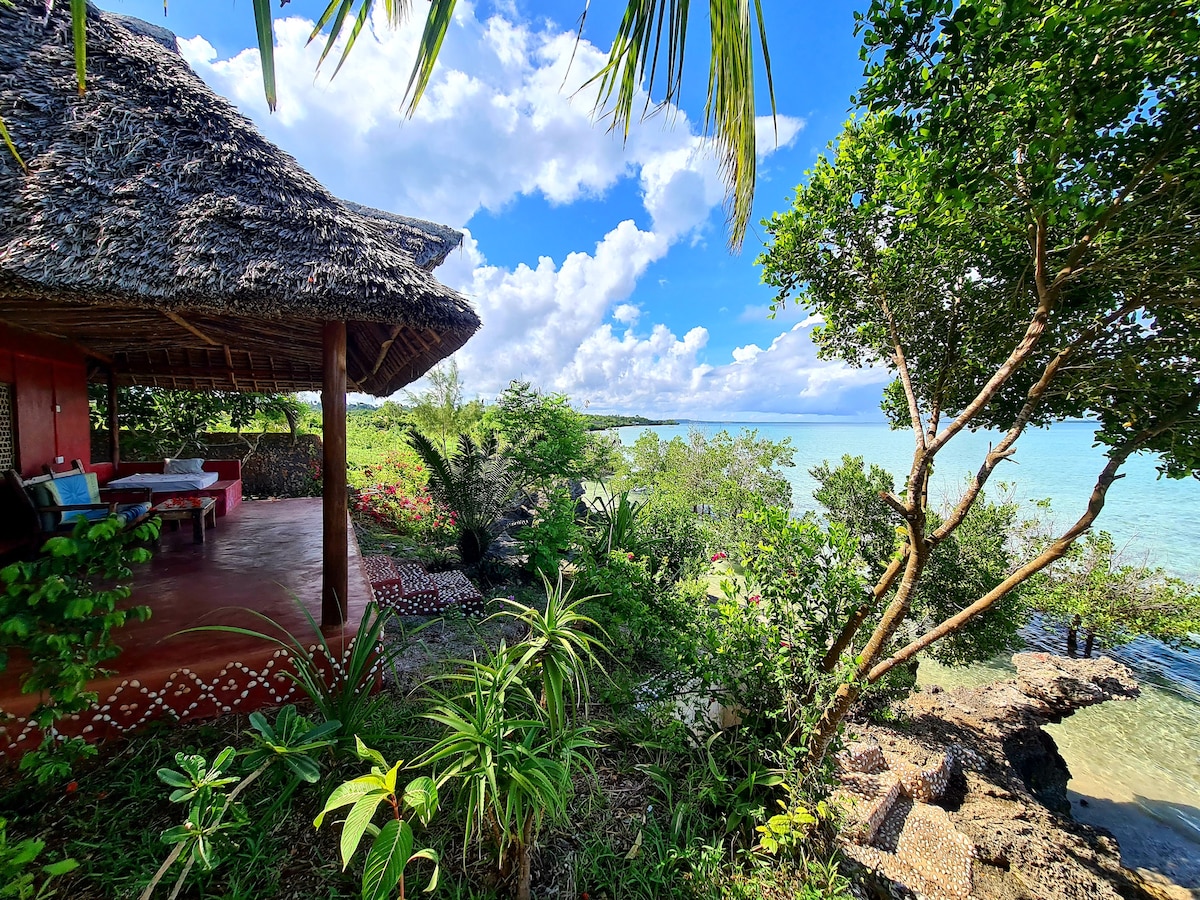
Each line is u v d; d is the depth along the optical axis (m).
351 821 1.26
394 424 14.70
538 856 2.22
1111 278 2.19
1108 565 8.38
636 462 14.55
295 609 3.39
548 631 2.19
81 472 5.04
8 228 2.22
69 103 2.62
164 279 2.36
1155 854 5.05
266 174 2.86
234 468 8.00
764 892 2.29
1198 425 2.15
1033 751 6.04
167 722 2.60
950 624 2.71
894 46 1.84
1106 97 1.60
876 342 3.43
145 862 1.87
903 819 3.85
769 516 3.47
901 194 2.54
